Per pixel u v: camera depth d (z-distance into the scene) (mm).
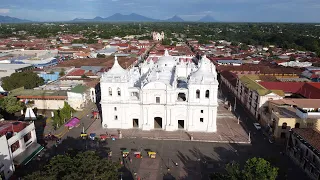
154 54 185500
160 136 83250
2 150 58312
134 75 99375
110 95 87188
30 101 106875
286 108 85438
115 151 74438
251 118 98500
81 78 129875
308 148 63094
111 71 86875
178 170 65812
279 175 56656
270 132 83250
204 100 84062
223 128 89375
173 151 74688
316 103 89062
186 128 87188
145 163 68688
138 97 87500
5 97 99062
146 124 87562
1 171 58000
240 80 117125
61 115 90000
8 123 70375
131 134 84688
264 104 92812
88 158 47844
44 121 94312
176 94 85562
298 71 147125
